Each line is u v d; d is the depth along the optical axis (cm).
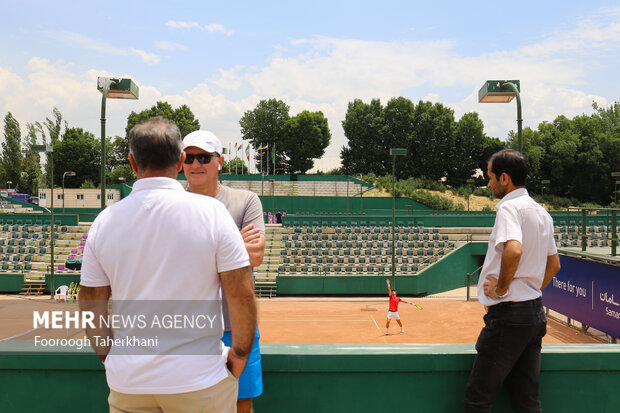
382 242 3080
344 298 2595
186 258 184
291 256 2983
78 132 8269
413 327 1978
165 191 191
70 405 303
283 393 308
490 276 279
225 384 195
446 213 4838
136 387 180
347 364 308
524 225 275
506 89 1462
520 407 292
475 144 8106
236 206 264
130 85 1493
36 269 2820
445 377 313
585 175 7856
